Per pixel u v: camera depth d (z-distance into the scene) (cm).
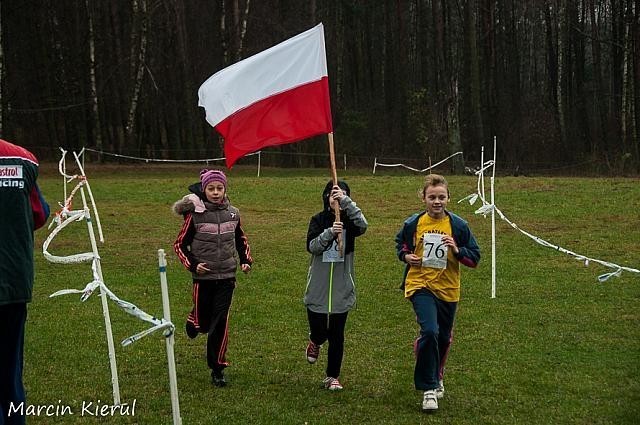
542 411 697
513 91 5772
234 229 795
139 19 4534
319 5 5631
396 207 2308
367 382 784
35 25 4656
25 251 547
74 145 4762
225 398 736
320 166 4766
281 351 903
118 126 4888
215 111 773
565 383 773
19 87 4725
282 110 776
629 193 2419
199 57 5131
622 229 1836
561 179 2994
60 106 4612
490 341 933
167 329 551
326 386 766
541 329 988
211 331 770
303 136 770
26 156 560
